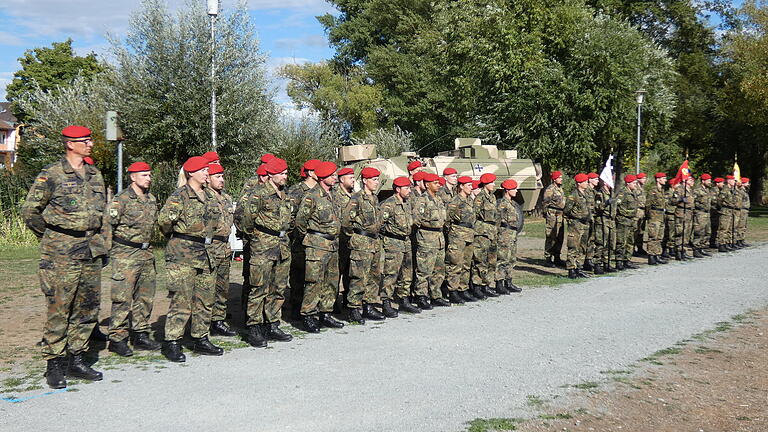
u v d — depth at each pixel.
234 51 17.78
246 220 7.58
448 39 29.77
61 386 5.92
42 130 21.73
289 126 30.19
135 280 7.25
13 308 9.96
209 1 15.85
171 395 5.68
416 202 9.62
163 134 17.22
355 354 7.13
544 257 16.20
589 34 26.11
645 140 33.28
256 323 7.61
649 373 6.45
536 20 27.16
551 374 6.38
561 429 4.95
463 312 9.57
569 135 26.45
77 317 6.23
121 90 17.38
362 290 8.88
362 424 4.97
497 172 18.00
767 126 37.44
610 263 15.41
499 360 6.86
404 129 45.16
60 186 6.04
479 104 29.66
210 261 7.11
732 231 17.72
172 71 17.20
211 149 17.19
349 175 8.75
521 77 27.14
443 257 9.96
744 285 11.68
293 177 29.61
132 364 6.79
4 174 19.84
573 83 26.06
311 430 4.84
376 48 47.41
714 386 6.06
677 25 41.12
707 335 8.02
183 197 6.91
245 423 4.98
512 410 5.34
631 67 26.34
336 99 43.50
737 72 38.91
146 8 17.25
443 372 6.41
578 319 8.95
